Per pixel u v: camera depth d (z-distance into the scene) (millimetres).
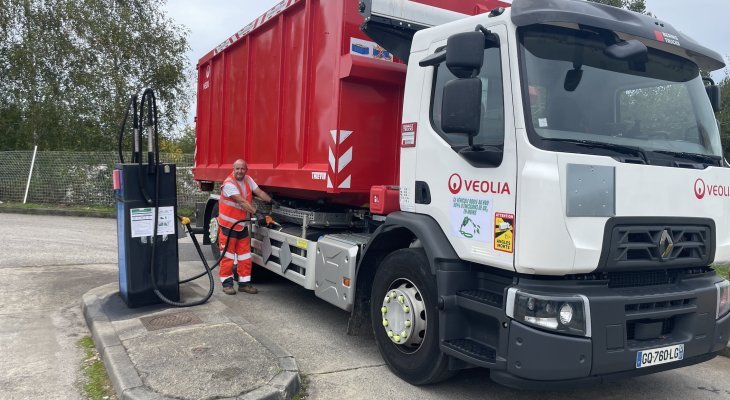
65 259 8938
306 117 5633
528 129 3398
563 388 3357
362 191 5148
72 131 19938
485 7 5266
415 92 4371
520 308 3375
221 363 4188
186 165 15773
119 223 5961
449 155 3965
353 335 5543
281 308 6520
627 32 3740
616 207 3402
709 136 4141
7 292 6758
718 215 3867
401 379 4430
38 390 4051
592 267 3326
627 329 3490
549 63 3564
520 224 3371
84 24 19719
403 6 4734
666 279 3771
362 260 4848
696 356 3736
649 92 3902
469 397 4172
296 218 6277
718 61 4234
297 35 5875
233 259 7047
